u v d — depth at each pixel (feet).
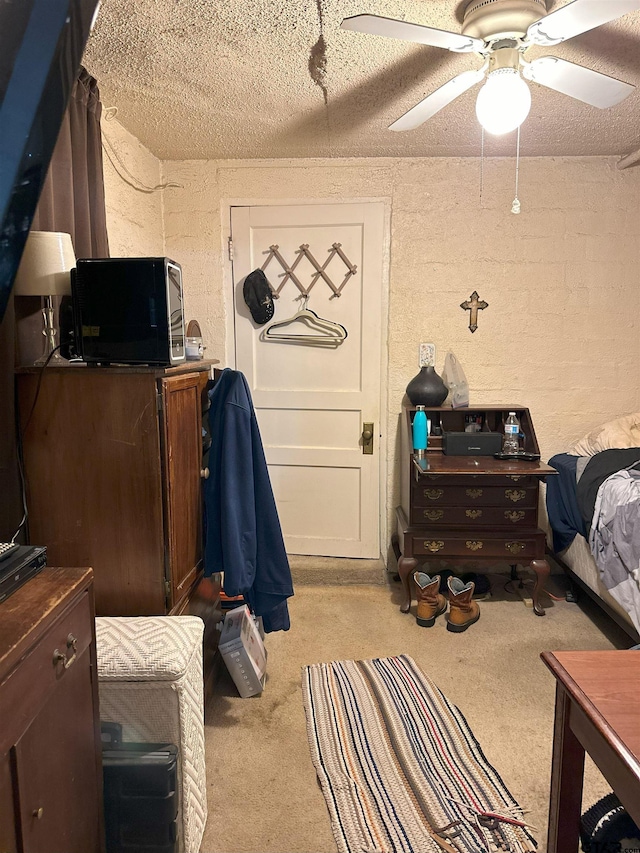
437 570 10.29
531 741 5.87
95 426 5.00
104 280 4.90
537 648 7.72
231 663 6.51
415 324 9.86
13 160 2.68
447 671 7.17
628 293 9.69
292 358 10.13
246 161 9.59
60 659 2.99
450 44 4.50
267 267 9.91
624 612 7.19
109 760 3.98
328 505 10.40
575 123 7.78
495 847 4.59
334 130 8.16
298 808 5.05
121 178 8.09
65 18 2.62
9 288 2.96
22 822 2.61
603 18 4.00
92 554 5.19
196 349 6.24
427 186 9.53
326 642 7.93
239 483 6.17
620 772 2.87
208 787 5.30
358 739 5.89
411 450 8.65
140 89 6.76
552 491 9.03
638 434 8.99
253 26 5.35
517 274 9.70
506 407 9.31
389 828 4.76
